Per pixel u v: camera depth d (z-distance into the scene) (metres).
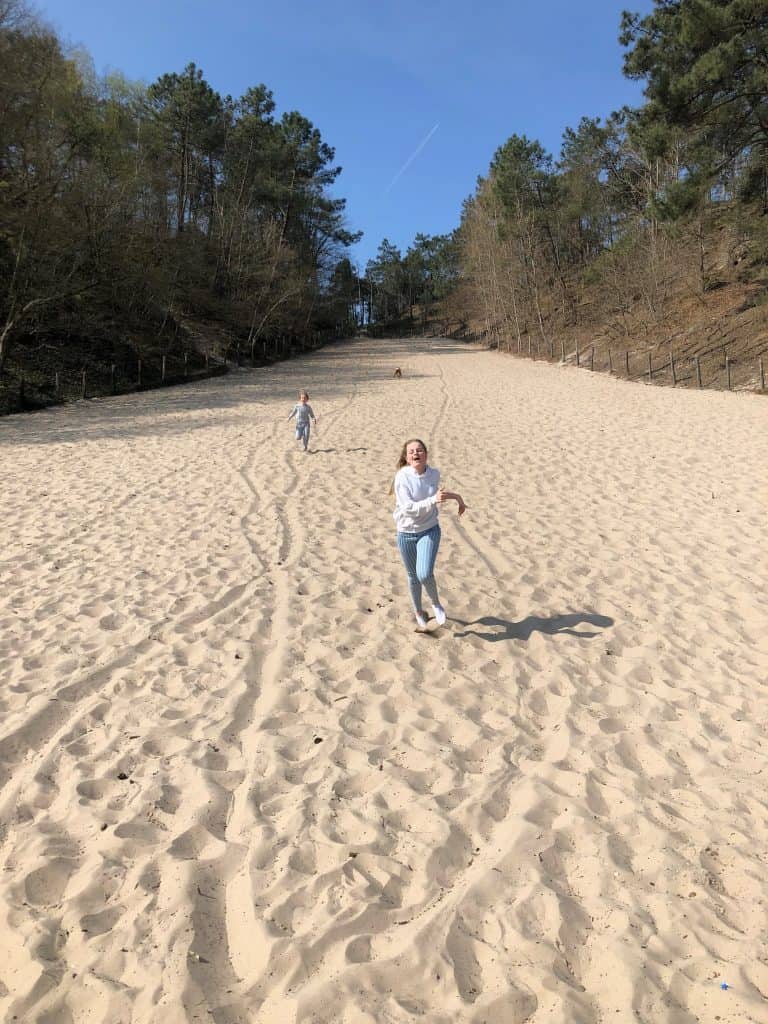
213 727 4.28
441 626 5.85
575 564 7.42
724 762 3.94
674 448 13.22
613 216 53.03
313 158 57.09
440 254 100.56
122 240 28.70
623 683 4.89
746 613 6.09
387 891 2.96
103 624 5.82
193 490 10.86
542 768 3.86
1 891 2.93
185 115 44.78
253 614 6.04
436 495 5.39
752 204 26.92
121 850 3.18
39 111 23.48
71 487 10.99
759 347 24.77
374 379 33.88
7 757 3.95
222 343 40.47
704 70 20.62
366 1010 2.38
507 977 2.52
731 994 2.42
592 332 43.75
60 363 25.70
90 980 2.50
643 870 3.07
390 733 4.24
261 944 2.65
